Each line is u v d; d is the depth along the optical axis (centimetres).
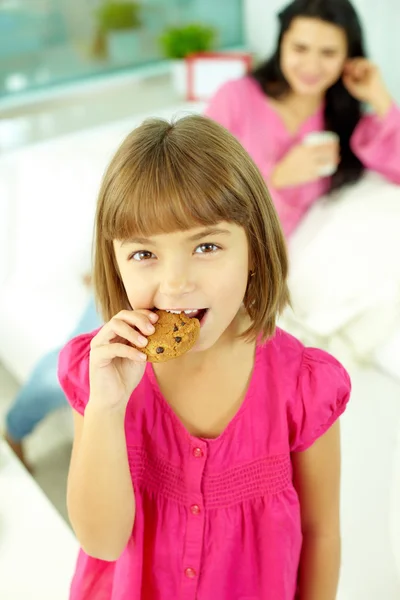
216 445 75
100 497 72
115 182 68
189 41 219
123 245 69
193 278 68
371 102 165
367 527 103
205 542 77
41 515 106
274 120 169
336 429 79
